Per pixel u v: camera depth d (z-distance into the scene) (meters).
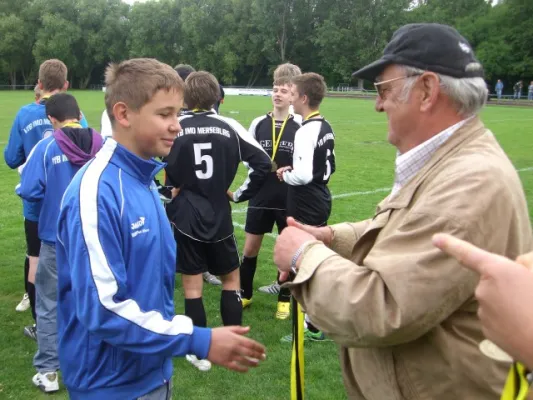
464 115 1.66
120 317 1.79
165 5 66.81
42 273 3.55
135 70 2.00
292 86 4.45
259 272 5.97
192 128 3.74
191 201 3.78
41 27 66.25
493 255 0.94
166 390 2.20
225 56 65.19
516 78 54.91
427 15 59.66
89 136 3.57
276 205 4.82
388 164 12.76
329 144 4.44
